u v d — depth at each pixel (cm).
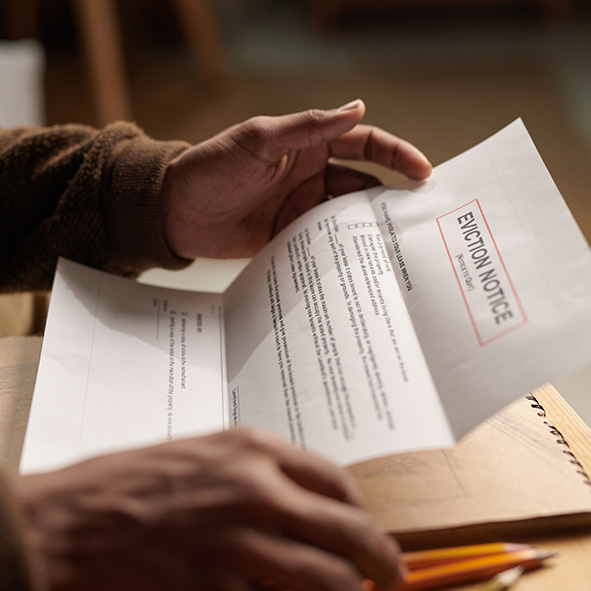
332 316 47
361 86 227
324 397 42
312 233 56
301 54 252
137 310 54
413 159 56
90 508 32
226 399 48
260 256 58
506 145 52
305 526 31
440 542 38
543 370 38
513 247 45
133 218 62
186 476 33
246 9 282
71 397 44
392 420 39
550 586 35
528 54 236
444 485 40
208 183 61
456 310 43
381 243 52
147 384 48
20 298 66
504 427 44
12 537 29
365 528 31
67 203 62
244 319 54
